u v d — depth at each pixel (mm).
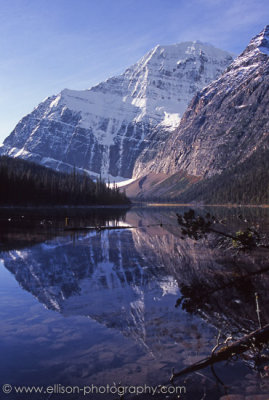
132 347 6000
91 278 12070
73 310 8211
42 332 6734
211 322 7262
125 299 9234
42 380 4840
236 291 10055
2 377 4969
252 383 4758
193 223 12398
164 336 6477
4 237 26047
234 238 13023
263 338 5996
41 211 85000
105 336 6516
